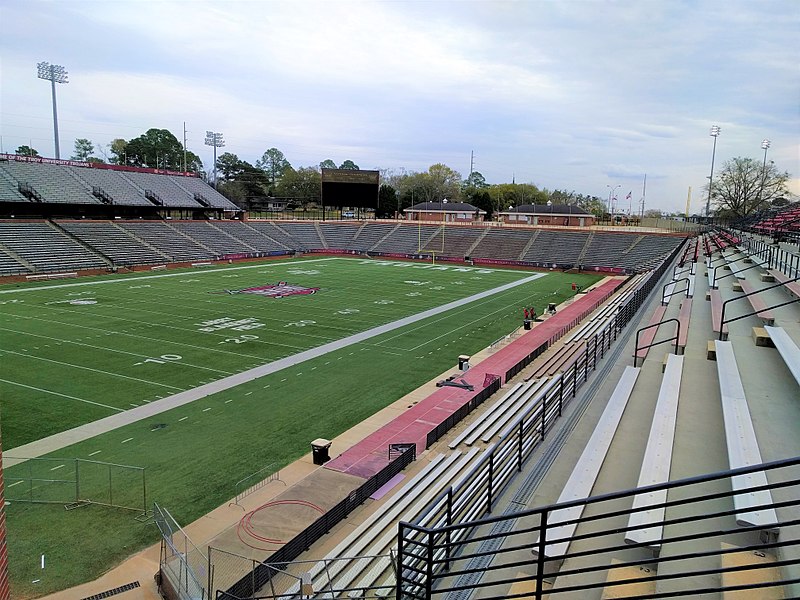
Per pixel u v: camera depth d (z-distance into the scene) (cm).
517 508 895
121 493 1802
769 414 1053
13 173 7294
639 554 713
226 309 4600
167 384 2789
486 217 13862
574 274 7725
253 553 1469
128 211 8631
